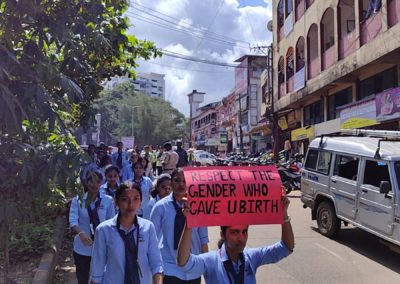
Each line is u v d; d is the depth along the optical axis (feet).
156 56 31.30
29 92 9.95
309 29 72.38
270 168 9.14
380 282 21.01
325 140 32.09
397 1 43.98
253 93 143.54
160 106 272.51
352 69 54.29
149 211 16.52
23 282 18.01
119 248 11.34
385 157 24.72
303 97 74.49
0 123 9.59
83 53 14.51
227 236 9.07
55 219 28.81
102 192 16.42
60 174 10.52
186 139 311.88
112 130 270.05
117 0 16.46
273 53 95.20
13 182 10.61
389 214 23.72
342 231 32.17
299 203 46.88
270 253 9.64
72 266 23.12
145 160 38.37
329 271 22.68
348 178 28.63
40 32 11.66
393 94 45.01
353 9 60.80
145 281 11.50
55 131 11.44
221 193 8.76
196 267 9.15
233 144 180.24
